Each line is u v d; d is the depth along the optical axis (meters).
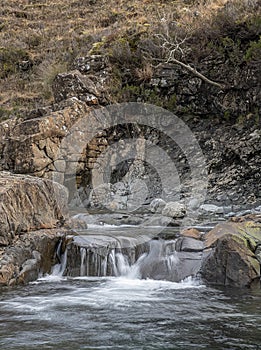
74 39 22.03
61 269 7.39
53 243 7.46
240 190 11.19
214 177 11.96
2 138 12.93
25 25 26.42
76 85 14.12
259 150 11.79
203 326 4.81
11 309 5.42
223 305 5.58
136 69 14.95
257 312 5.29
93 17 24.59
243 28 13.74
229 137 12.59
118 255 7.30
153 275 7.05
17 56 23.12
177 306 5.55
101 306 5.55
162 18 17.67
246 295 6.02
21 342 4.34
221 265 6.65
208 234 7.47
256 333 4.60
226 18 14.00
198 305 5.59
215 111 13.42
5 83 21.67
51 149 12.13
